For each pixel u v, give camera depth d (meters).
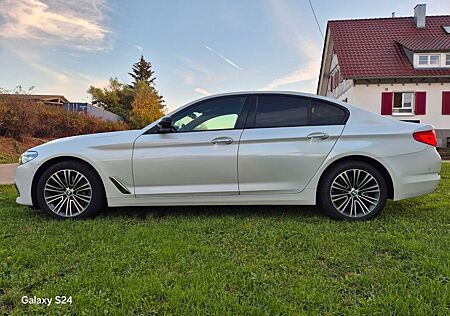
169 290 1.94
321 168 3.48
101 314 1.72
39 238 2.90
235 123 3.59
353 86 19.09
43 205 3.60
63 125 17.23
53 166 3.61
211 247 2.68
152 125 3.64
